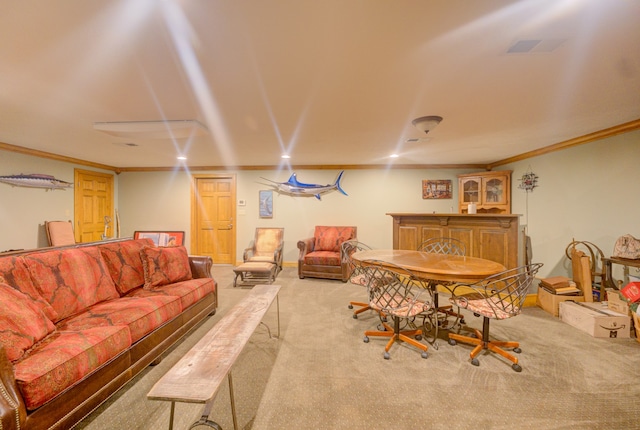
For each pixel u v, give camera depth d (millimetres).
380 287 2438
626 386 1855
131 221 5957
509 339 2529
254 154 4586
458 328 2793
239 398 1747
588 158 3506
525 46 1514
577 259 3137
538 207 4340
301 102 2314
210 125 2957
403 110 2516
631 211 3025
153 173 5922
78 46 1483
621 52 1576
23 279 1797
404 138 3533
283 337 2580
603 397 1751
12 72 1768
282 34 1394
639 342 2436
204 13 1225
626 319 2545
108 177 5770
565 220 3857
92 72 1775
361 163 5555
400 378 1960
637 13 1234
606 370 2035
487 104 2379
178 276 2852
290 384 1889
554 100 2295
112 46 1488
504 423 1549
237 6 1182
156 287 2674
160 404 1702
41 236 4484
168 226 5926
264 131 3193
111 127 2836
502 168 5203
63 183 4715
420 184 5660
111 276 2492
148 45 1482
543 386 1863
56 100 2232
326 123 2893
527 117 2729
